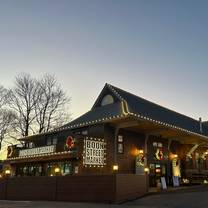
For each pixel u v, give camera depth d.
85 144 24.11
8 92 42.41
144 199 18.61
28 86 45.47
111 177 18.23
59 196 20.72
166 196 19.19
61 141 30.88
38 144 34.44
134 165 27.47
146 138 29.23
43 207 16.89
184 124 34.78
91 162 24.11
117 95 29.02
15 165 34.31
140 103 31.34
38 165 31.14
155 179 28.72
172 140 33.25
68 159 26.31
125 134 27.62
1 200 24.16
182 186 28.36
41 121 41.56
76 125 28.06
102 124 26.17
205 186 25.22
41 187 22.31
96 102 30.97
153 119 26.94
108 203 17.86
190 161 35.22
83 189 19.42
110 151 25.80
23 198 23.56
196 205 15.94
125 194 18.39
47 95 42.84
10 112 41.88
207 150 38.47
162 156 30.70
